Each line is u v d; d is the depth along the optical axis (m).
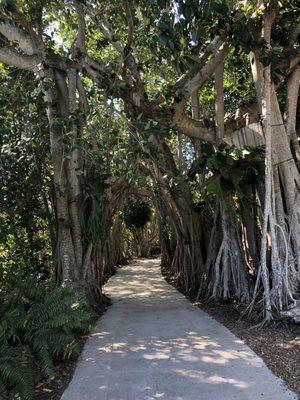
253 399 3.82
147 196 16.70
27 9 7.95
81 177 7.75
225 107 11.00
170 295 9.95
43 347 4.66
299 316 5.97
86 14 9.13
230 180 7.64
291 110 7.71
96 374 4.59
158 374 4.50
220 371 4.50
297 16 7.94
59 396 4.14
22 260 9.48
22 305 5.27
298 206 7.01
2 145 8.73
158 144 9.22
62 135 7.18
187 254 10.75
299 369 4.47
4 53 7.43
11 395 3.89
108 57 10.21
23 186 8.81
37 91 8.06
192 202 10.63
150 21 7.17
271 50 6.83
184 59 6.32
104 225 8.34
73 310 5.31
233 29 6.93
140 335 6.06
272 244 6.54
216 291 8.05
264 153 7.34
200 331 6.12
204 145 7.63
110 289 11.34
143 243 25.38
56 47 10.16
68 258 7.69
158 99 7.64
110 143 7.94
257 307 6.68
